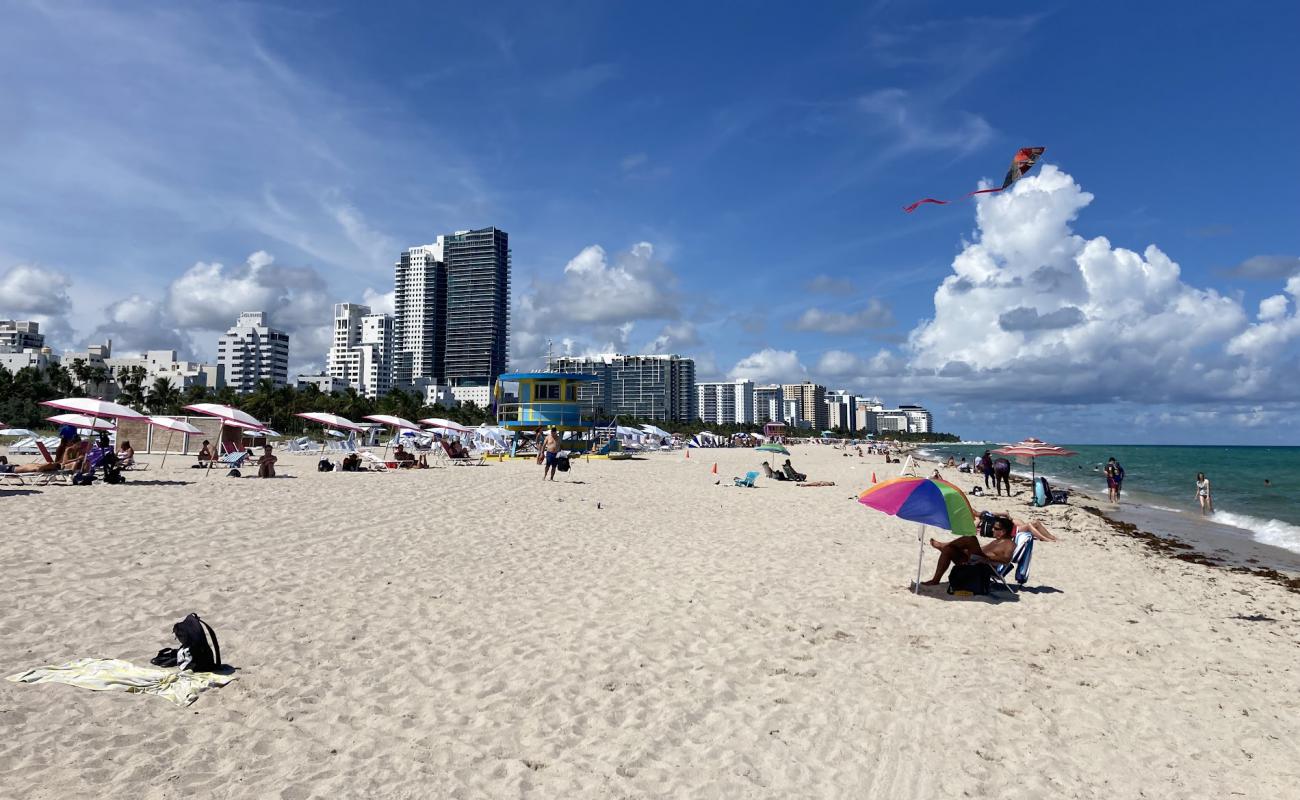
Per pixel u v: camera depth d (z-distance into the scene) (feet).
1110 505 100.32
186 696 17.56
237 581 28.73
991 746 17.57
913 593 33.09
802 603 30.45
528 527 47.57
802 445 500.33
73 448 61.52
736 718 18.51
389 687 19.33
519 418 161.17
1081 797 15.35
